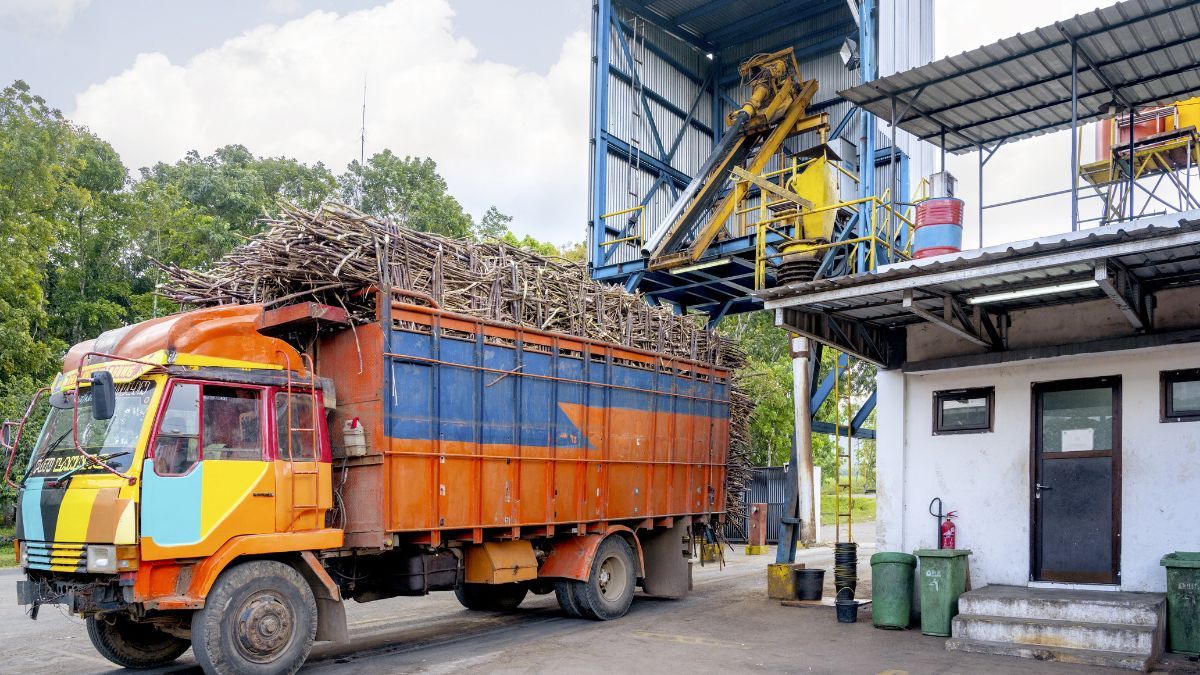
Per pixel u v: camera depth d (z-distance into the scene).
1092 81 9.83
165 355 7.11
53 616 11.31
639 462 11.17
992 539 9.85
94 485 6.78
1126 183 11.48
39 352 24.08
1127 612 7.98
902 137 15.06
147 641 8.11
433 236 9.12
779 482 23.83
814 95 18.52
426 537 8.58
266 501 7.46
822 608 11.25
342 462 8.41
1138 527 8.85
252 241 8.72
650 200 18.84
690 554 12.22
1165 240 6.79
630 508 10.97
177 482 6.91
